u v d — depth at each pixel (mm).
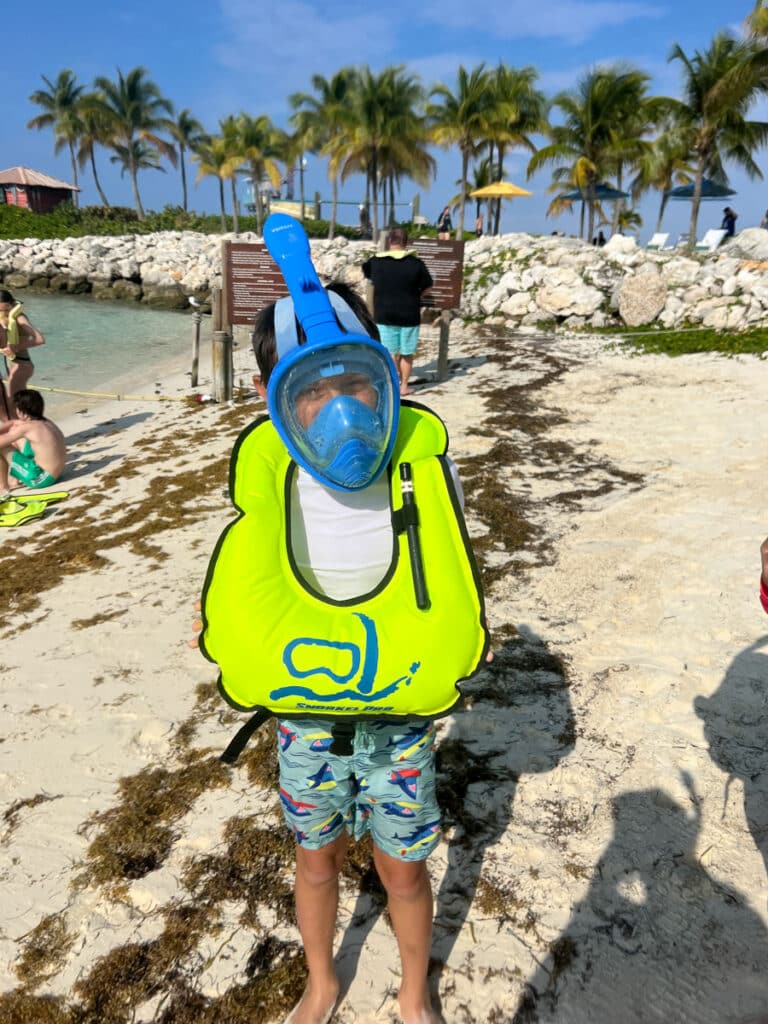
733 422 7547
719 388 8992
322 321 1645
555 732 3186
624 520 5324
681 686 3432
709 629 3883
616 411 8289
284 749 1866
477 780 2938
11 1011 2201
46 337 18734
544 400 8891
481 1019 2098
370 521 1803
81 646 4227
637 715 3266
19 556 5801
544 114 39625
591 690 3451
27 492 7359
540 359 11430
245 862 2662
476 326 14945
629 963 2213
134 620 4488
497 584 4496
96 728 3475
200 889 2568
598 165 34688
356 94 37875
